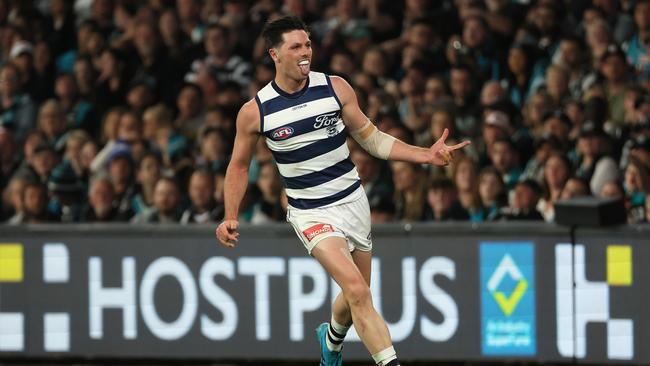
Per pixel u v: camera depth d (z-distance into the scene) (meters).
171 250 26.84
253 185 31.23
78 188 33.22
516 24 35.94
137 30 37.62
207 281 26.73
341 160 18.59
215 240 26.66
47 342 27.47
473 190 29.08
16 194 32.47
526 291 25.42
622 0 35.34
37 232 27.36
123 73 37.41
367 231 19.06
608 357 25.11
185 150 33.53
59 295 27.34
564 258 25.22
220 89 35.28
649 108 30.95
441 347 25.86
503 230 25.44
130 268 27.03
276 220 30.09
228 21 37.78
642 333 24.83
